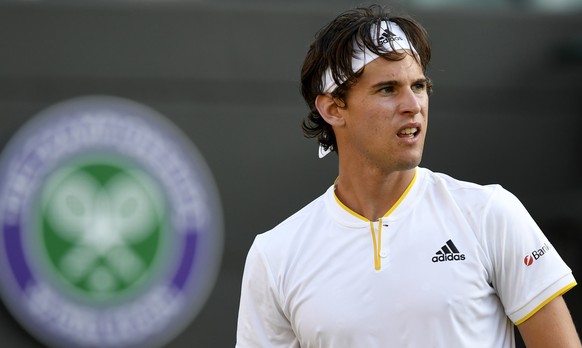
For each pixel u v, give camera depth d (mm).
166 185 21875
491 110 23812
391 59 8688
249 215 22375
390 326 8531
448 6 23859
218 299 22000
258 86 22766
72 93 21922
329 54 9008
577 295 23734
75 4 22125
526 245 8484
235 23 22781
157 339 21516
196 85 22469
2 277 21109
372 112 8750
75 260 21234
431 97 23562
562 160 24031
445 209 8797
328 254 8930
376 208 8953
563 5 24766
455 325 8406
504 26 23984
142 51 22344
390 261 8664
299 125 22828
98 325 21188
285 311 9102
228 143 22469
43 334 21125
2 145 21422
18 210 21219
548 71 24078
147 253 21609
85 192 21484
